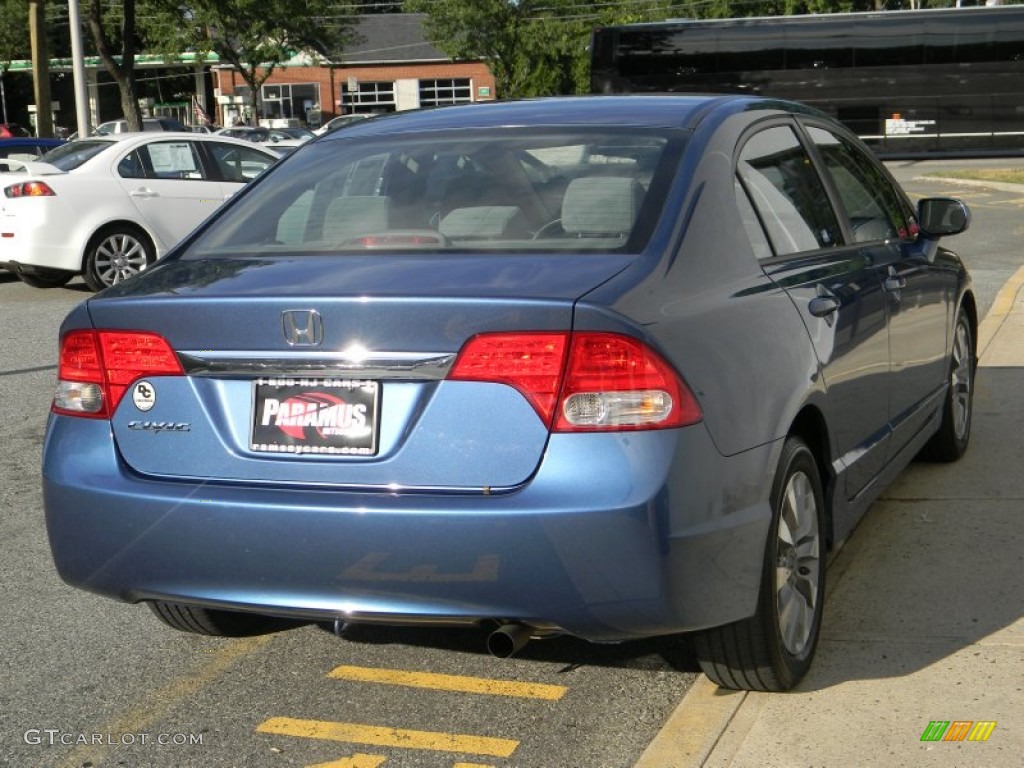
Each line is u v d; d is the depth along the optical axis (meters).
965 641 4.08
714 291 3.57
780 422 3.58
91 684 4.11
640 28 31.72
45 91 27.61
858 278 4.51
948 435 6.02
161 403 3.49
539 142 4.16
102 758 3.60
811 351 3.90
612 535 3.11
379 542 3.22
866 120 31.70
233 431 3.41
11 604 4.84
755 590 3.45
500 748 3.59
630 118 4.23
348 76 70.56
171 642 4.45
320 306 3.29
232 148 14.41
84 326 3.62
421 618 3.26
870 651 4.04
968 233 16.91
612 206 3.74
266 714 3.86
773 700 3.71
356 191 4.16
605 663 4.15
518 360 3.17
